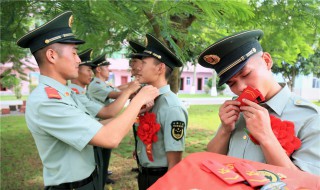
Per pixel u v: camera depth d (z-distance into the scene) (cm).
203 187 84
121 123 173
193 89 2925
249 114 121
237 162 102
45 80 181
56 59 180
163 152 225
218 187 84
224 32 391
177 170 98
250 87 124
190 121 1011
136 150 249
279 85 141
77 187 185
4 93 2444
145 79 232
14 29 319
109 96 425
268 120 119
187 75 3281
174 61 238
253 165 101
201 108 1466
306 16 337
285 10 345
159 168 224
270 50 417
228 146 153
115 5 227
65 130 168
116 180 432
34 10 290
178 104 225
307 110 130
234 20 324
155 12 246
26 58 505
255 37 134
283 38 384
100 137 166
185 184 87
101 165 209
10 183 412
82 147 167
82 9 245
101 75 452
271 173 91
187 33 298
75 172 184
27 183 414
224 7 227
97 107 267
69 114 168
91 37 371
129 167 495
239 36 125
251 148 137
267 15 359
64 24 183
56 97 171
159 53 228
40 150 185
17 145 642
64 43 181
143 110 228
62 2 249
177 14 262
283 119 132
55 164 183
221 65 133
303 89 2211
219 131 151
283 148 122
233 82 134
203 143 664
